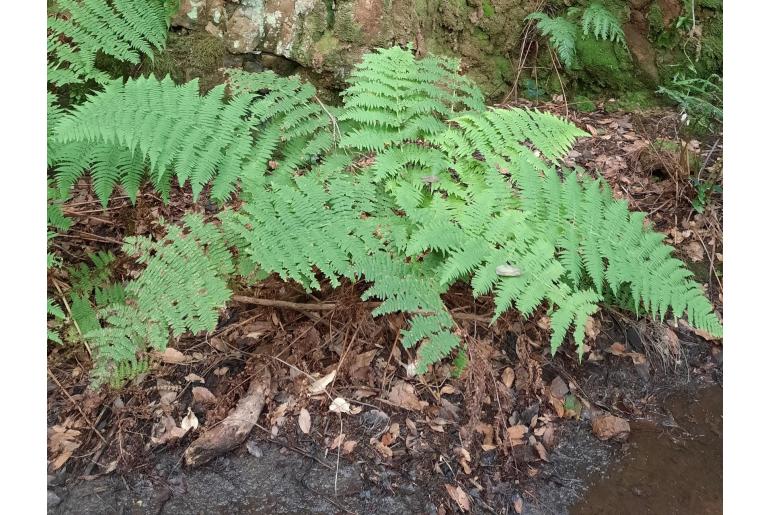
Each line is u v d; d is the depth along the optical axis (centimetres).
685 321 218
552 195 195
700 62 286
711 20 285
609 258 186
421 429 186
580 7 292
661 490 181
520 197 196
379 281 178
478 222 190
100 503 170
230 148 197
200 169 190
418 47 263
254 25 245
